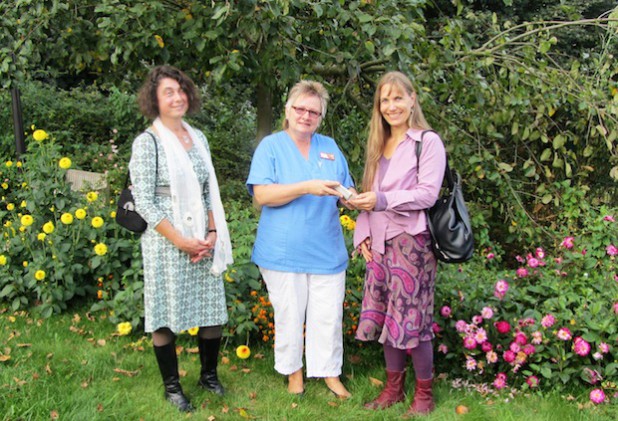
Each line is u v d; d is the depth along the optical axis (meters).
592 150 5.04
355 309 3.46
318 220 2.81
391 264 2.67
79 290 3.95
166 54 4.20
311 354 2.96
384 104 2.68
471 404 2.86
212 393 2.91
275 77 4.43
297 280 2.85
